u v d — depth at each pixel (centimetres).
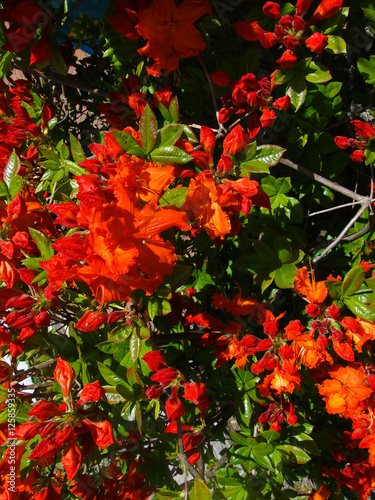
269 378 57
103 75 84
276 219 60
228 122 62
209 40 57
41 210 59
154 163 46
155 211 42
